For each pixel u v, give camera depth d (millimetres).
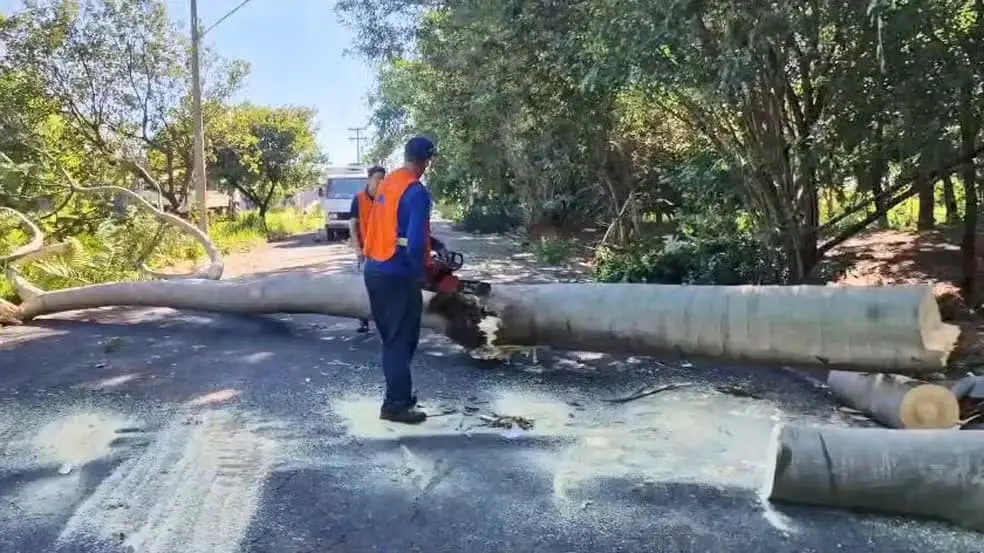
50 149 16953
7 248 12914
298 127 35438
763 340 5582
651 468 4551
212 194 38719
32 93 19312
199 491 4270
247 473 4516
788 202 9836
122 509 4059
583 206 23062
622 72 7902
